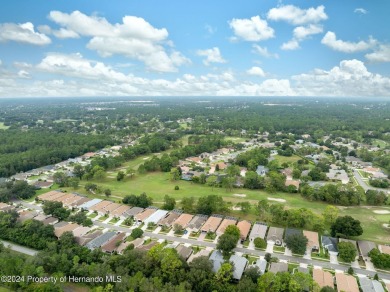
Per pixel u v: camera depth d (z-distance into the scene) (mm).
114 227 146250
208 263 104750
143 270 103875
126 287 94812
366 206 169875
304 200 178375
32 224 134250
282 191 193750
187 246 127875
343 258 115562
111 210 160375
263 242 125375
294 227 142375
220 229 136750
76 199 175000
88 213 161625
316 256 120750
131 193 191875
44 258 109812
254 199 179875
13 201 178875
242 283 95750
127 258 108750
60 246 122500
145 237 135625
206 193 190875
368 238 134500
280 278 96812
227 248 118625
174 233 139125
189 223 142125
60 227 139625
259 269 106375
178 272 102000
